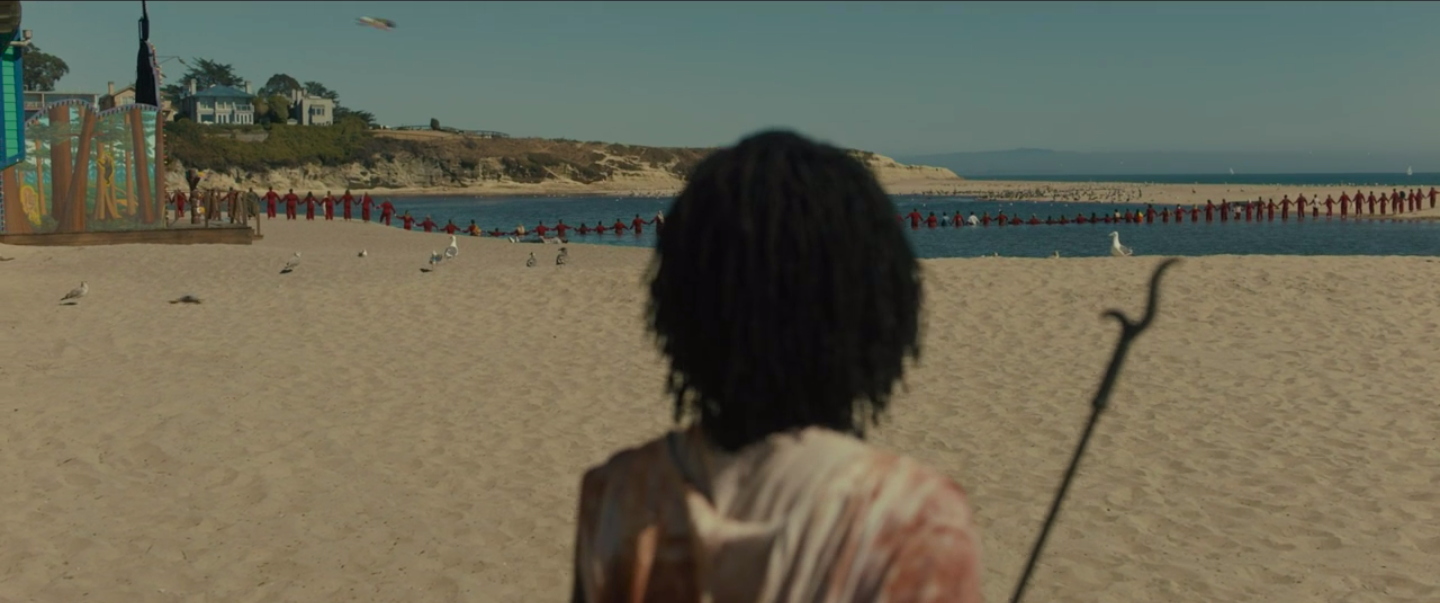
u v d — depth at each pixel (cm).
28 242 2294
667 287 140
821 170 136
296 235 3203
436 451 777
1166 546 589
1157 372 995
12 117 2102
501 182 13375
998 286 1371
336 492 688
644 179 14612
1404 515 628
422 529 623
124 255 2064
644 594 134
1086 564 564
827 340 131
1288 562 564
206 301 1421
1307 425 819
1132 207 7400
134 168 2464
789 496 128
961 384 957
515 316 1281
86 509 655
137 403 897
